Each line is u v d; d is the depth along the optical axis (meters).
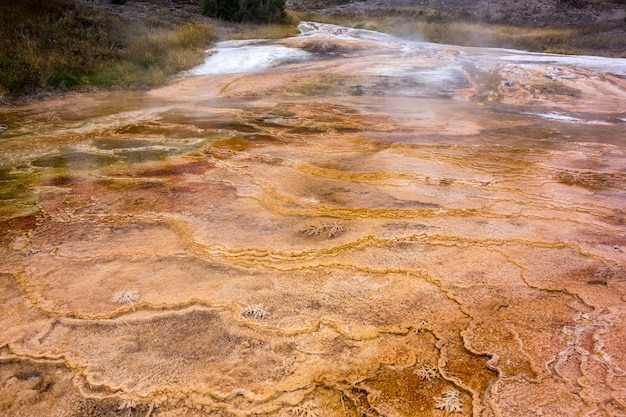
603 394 1.91
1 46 9.52
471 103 8.59
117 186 4.26
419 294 2.60
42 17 11.41
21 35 10.16
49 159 5.11
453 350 2.18
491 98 8.94
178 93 9.46
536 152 5.40
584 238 3.23
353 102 8.55
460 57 13.23
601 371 2.03
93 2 15.13
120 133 6.29
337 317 2.41
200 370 2.07
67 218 3.59
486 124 6.91
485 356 2.14
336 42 14.90
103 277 2.78
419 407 1.88
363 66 11.81
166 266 2.89
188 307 2.50
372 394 1.94
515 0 27.06
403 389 1.97
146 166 4.83
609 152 5.44
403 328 2.33
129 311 2.47
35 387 2.00
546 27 21.78
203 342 2.24
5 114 7.50
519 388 1.95
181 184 4.28
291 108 7.99
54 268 2.88
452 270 2.83
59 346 2.23
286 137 6.04
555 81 10.13
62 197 4.02
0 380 2.04
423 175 4.52
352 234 3.29
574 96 9.03
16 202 3.91
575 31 19.88
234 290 2.64
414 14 24.91
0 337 2.29
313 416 1.84
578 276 2.77
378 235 3.27
